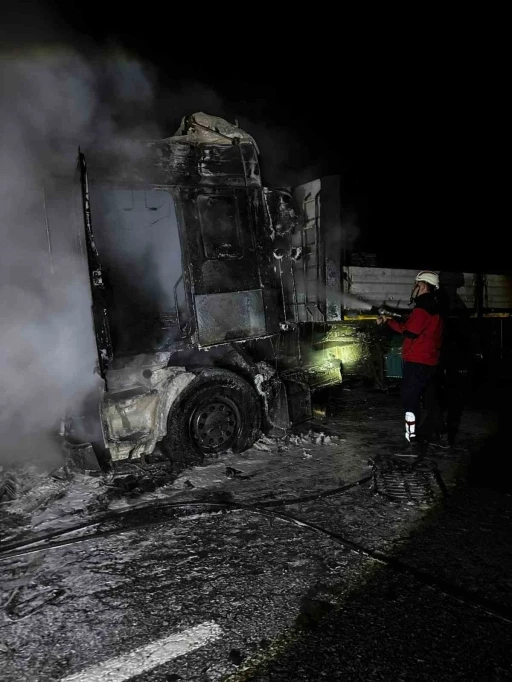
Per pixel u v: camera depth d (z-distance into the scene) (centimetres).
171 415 450
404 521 342
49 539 327
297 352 580
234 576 279
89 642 227
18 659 216
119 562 297
